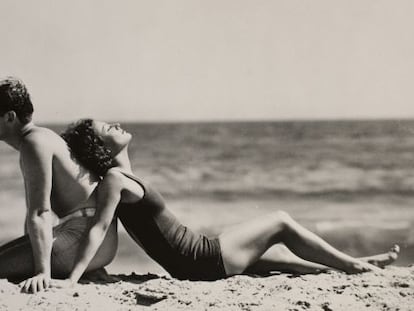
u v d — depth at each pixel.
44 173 4.15
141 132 30.80
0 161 21.50
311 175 21.73
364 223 14.56
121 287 4.11
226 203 17.89
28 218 4.15
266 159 24.89
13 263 4.25
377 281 4.19
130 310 3.66
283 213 4.51
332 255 4.42
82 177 4.34
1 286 4.05
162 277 4.59
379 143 26.42
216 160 25.08
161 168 23.34
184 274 4.39
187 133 30.20
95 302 3.79
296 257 4.71
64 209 4.36
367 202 17.66
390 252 4.71
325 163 23.34
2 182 20.02
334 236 13.79
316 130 29.94
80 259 4.11
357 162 23.94
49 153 4.20
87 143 4.39
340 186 19.84
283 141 27.42
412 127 29.47
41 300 3.79
